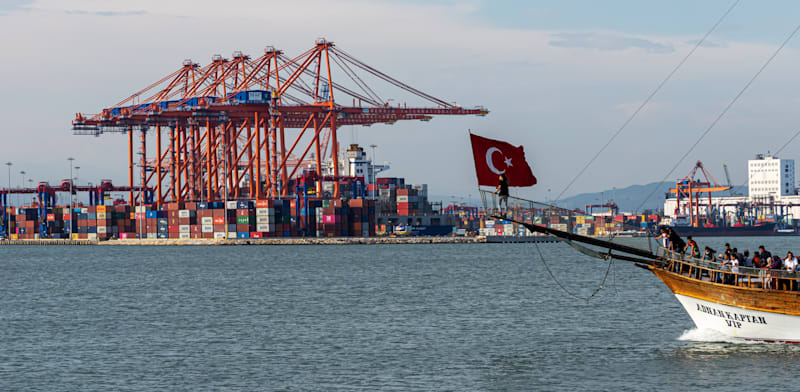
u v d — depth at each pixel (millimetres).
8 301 94875
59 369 52938
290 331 67375
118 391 47156
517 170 50156
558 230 52344
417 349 58594
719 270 52812
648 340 59969
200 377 50406
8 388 47969
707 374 47719
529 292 97500
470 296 93500
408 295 96000
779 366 48688
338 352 57781
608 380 47812
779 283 51312
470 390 46594
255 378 50000
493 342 61000
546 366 52000
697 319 55750
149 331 68312
